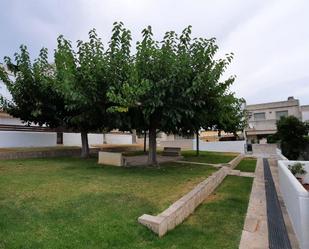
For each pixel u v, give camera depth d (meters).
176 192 6.00
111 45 9.46
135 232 3.96
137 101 8.47
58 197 5.43
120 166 10.22
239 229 4.53
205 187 6.69
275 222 4.98
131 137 27.06
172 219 4.45
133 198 5.49
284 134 19.81
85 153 13.63
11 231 3.75
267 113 35.19
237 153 21.02
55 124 13.38
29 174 7.90
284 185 6.39
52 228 3.93
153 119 10.20
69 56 10.29
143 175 8.23
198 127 11.30
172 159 14.13
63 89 9.60
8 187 6.14
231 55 11.09
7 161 11.00
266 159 17.77
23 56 11.52
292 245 3.97
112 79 9.34
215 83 9.56
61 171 8.62
